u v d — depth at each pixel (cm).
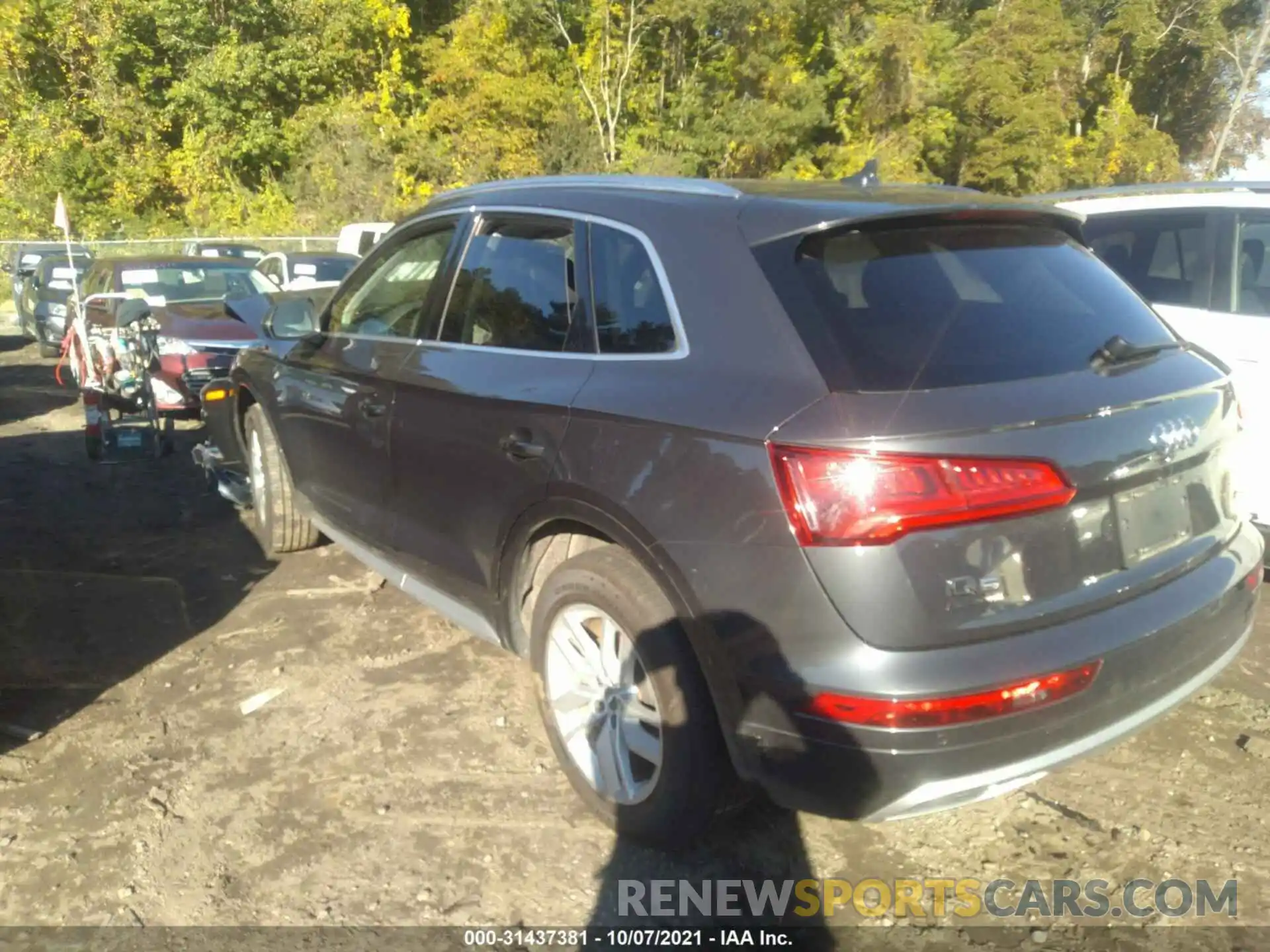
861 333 266
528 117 3434
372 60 3759
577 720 330
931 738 244
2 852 318
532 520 331
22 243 2534
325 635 469
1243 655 450
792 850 320
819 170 3572
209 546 592
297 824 332
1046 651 254
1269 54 4516
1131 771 362
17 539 608
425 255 421
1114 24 4384
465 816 335
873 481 243
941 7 4219
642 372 299
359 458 433
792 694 255
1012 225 323
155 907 295
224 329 914
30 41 3578
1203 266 537
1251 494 502
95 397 796
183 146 3625
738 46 3412
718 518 266
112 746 377
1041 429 258
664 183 340
